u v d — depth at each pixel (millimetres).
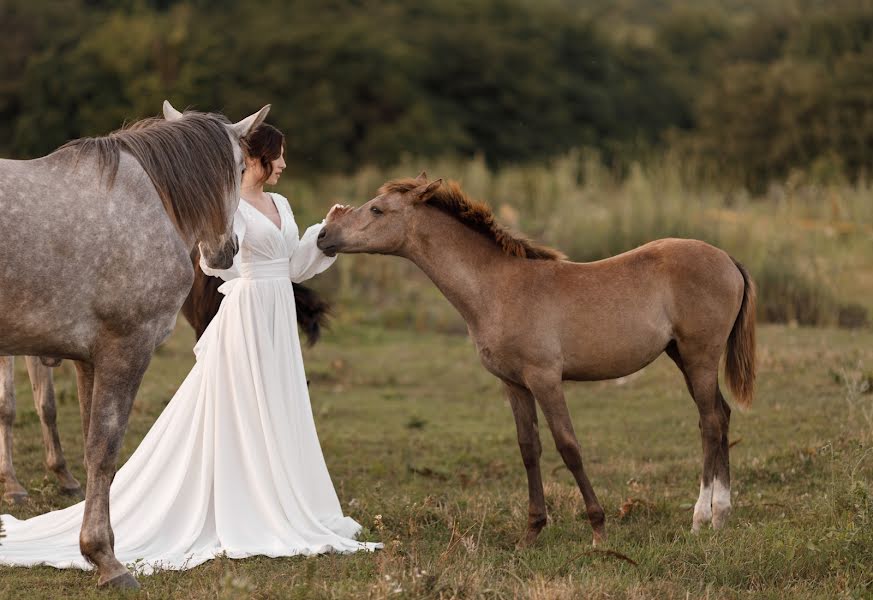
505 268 7422
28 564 6656
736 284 7602
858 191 21031
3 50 44438
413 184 7566
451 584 5898
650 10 98688
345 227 7523
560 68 51906
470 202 7438
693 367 7602
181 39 40344
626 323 7332
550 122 49219
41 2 47656
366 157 43719
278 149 7602
